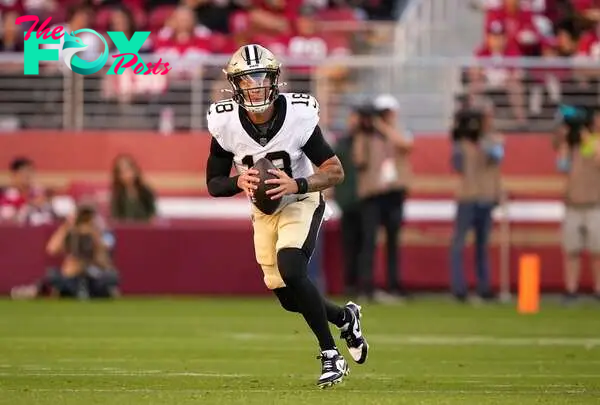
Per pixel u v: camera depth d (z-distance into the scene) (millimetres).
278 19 65500
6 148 61281
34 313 48906
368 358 33500
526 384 27438
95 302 55438
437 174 60812
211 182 26344
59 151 61312
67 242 57562
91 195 59938
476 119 55562
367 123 55656
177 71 61844
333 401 23391
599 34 64750
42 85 62156
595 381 28156
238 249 59375
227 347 36344
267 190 25172
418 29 67812
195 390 25312
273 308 52625
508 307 54750
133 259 59031
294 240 25656
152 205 59469
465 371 30344
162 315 48594
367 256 56312
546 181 61031
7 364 30844
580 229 56562
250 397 23953
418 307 54188
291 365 31422
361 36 68562
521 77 61969
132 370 29656
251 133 25656
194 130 61969
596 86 61969
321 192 26719
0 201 59156
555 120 61688
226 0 66562
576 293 57625
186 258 59281
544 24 66062
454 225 58188
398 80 63312
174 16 63312
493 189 56000
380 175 55438
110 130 61844
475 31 68438
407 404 23156
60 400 23156
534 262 52375
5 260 58500
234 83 25141
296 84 60969
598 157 56188
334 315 27188
